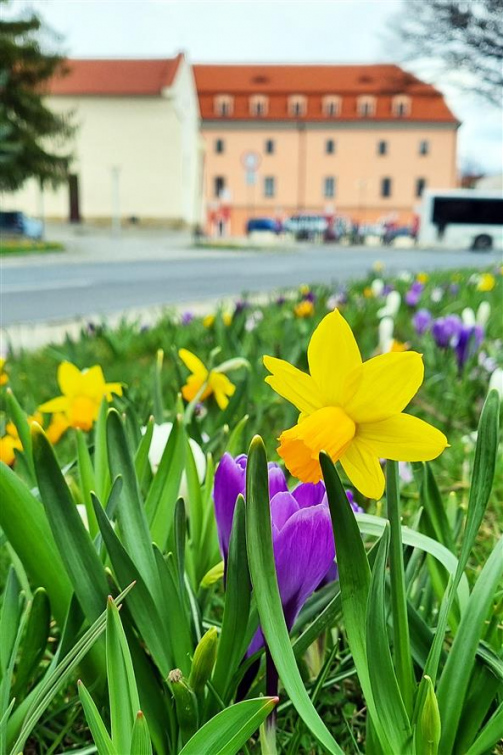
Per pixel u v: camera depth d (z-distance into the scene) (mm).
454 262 24594
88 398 1672
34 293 12398
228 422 1836
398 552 815
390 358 674
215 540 1211
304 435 677
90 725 702
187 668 876
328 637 1184
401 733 746
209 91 60281
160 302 10859
